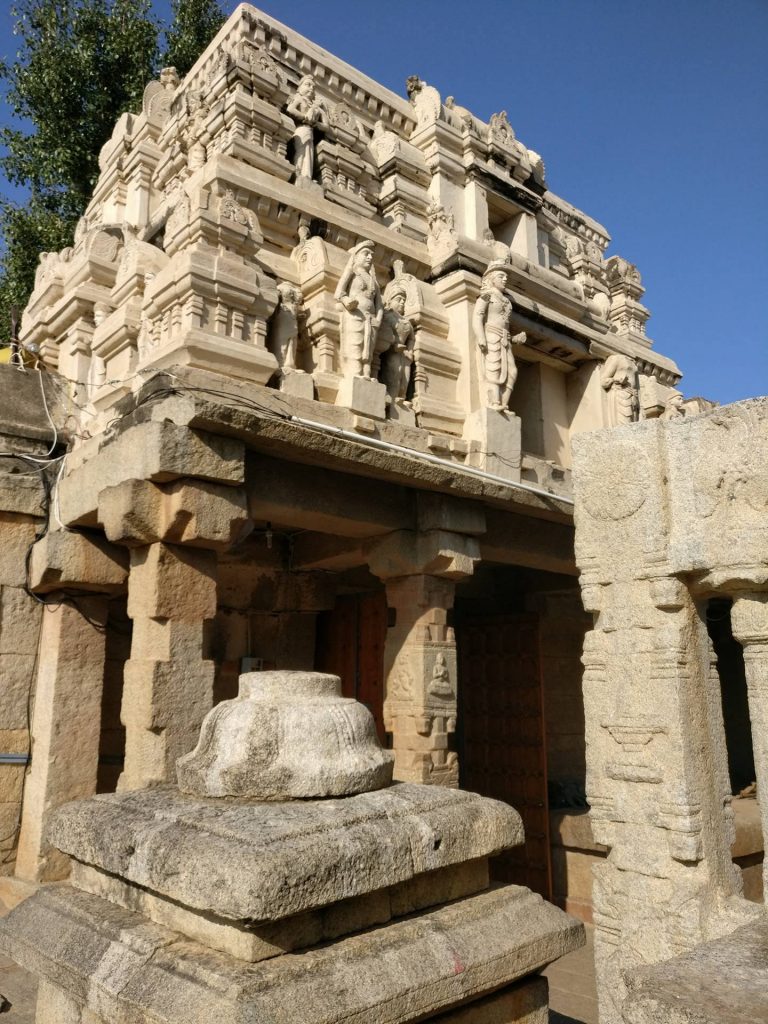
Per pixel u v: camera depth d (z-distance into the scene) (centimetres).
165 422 561
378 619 926
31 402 811
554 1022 432
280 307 807
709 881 435
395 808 292
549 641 1070
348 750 303
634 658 475
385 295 979
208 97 1048
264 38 1157
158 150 1219
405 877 275
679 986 243
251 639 923
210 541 587
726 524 441
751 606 435
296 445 606
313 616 984
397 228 1095
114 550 727
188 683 586
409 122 1278
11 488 737
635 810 461
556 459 1098
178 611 590
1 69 1591
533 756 930
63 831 317
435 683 739
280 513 672
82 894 310
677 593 461
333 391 806
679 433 471
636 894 453
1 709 720
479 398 930
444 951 272
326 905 253
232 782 287
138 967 252
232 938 245
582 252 1492
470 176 1223
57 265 1129
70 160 1599
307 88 1089
